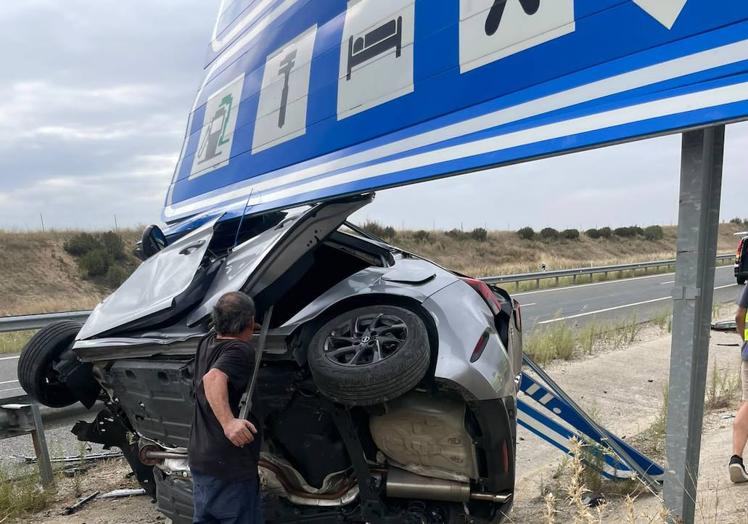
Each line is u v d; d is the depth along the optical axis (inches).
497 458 121.2
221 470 110.9
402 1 129.3
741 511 131.5
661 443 196.1
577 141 82.4
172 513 141.2
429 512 126.6
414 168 114.0
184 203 220.7
